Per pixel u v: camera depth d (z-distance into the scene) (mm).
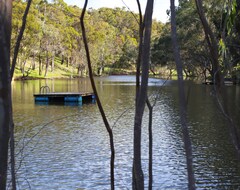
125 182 8438
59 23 60844
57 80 57250
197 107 22000
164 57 39344
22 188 7945
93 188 8117
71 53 63250
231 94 26500
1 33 1989
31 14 49250
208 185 8086
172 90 36469
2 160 2072
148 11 2223
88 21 60500
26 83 48531
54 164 9820
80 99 26984
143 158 10453
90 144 12547
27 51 54250
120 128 15719
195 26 33406
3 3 2068
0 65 2021
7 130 2072
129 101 27203
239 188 7871
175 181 8469
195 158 10336
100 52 62938
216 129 14805
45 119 18344
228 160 10047
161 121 17562
